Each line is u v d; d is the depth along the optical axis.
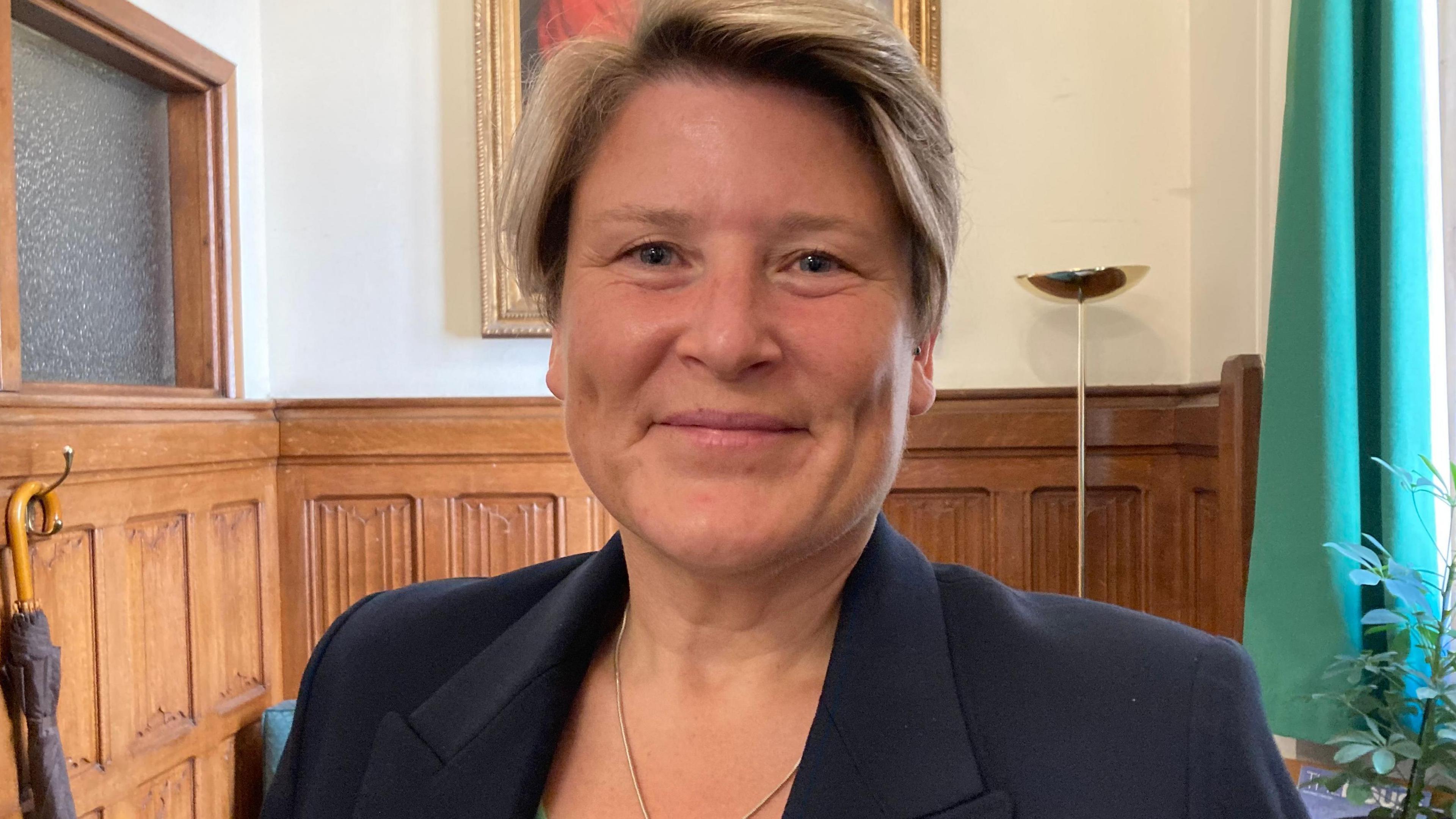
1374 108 1.68
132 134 2.49
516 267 0.78
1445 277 1.59
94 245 2.35
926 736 0.64
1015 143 2.72
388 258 2.82
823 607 0.73
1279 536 1.69
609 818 0.70
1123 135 2.70
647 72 0.66
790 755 0.69
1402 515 1.59
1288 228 1.70
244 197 2.75
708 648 0.74
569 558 0.93
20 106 2.14
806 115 0.64
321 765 0.84
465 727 0.77
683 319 0.64
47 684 1.81
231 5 2.68
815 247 0.64
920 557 0.77
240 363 2.70
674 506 0.64
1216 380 2.51
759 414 0.63
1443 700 1.36
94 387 2.24
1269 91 2.21
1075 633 0.69
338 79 2.82
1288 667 1.66
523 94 2.62
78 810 2.03
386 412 2.76
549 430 2.74
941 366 2.75
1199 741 0.60
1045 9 2.71
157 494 2.28
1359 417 1.70
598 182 0.68
